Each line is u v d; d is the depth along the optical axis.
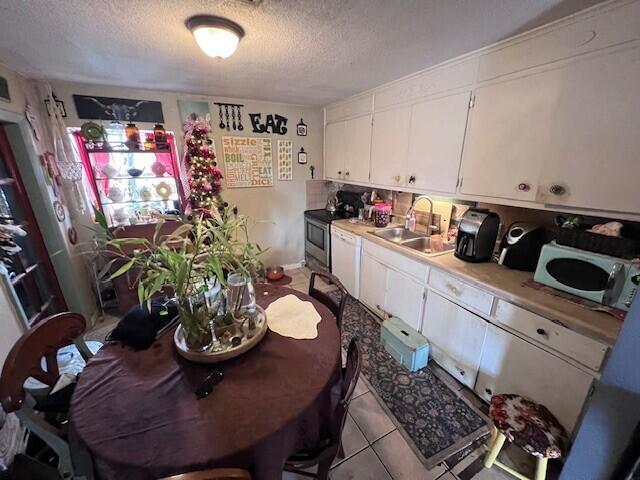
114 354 1.19
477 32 1.45
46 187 2.19
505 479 1.32
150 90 2.65
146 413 0.90
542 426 1.22
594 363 1.15
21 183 2.08
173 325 1.36
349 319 2.63
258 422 0.87
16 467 1.09
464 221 1.89
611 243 1.25
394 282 2.31
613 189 1.24
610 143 1.22
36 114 2.23
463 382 1.80
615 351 0.95
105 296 2.89
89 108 2.48
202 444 0.80
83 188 2.62
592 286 1.29
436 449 1.45
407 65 1.96
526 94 1.48
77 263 2.53
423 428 1.57
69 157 2.46
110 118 2.56
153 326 1.31
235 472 0.63
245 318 1.31
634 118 1.14
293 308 1.55
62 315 1.25
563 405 1.28
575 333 1.20
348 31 1.44
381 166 2.64
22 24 1.32
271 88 2.59
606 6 1.15
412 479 1.32
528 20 1.32
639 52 1.09
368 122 2.72
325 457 1.04
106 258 2.64
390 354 2.15
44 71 2.02
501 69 1.58
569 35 1.28
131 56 1.76
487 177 1.74
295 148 3.49
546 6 1.20
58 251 2.30
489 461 1.35
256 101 3.13
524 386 1.44
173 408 0.92
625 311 1.21
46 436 1.01
